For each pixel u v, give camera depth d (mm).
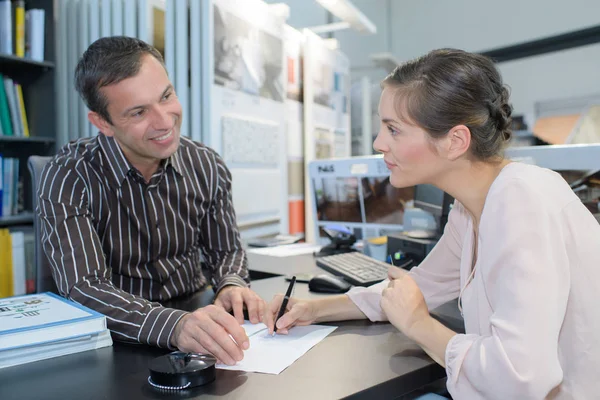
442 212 1534
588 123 4379
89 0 2705
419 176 815
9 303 940
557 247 678
